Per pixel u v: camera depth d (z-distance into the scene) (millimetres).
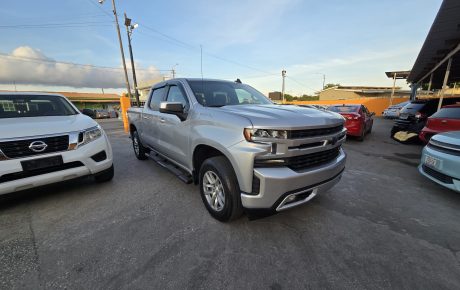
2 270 1888
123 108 11438
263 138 2053
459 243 2285
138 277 1817
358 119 7961
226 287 1725
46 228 2510
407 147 7223
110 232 2432
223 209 2467
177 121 3199
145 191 3537
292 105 3193
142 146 5133
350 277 1831
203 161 2938
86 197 3307
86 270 1892
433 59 10500
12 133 2682
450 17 6184
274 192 2066
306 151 2207
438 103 7617
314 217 2766
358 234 2428
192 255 2074
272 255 2080
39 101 3941
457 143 3061
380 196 3408
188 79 3475
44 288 1711
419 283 1773
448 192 3574
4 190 2557
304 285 1749
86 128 3266
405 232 2477
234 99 3355
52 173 2867
